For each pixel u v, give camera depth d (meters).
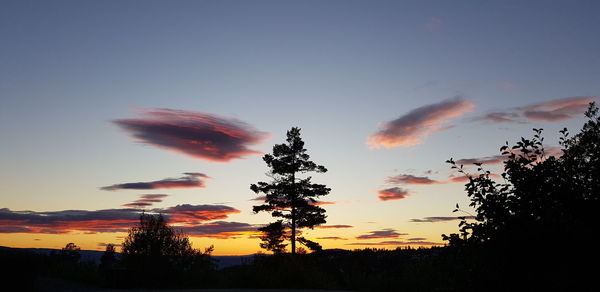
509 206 6.86
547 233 6.39
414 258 16.16
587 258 6.20
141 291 16.55
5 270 14.47
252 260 21.12
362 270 19.89
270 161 39.91
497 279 6.69
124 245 20.38
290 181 39.53
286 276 18.81
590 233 6.11
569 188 6.69
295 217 38.19
